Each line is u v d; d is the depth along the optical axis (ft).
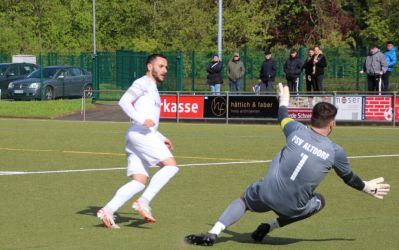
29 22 231.91
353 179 31.60
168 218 39.68
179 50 200.23
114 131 95.61
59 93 151.74
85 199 45.47
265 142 80.28
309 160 30.63
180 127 100.63
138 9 216.74
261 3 226.17
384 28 223.92
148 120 36.01
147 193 36.35
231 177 54.80
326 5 232.94
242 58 150.41
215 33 206.39
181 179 53.62
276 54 152.35
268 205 31.45
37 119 118.73
